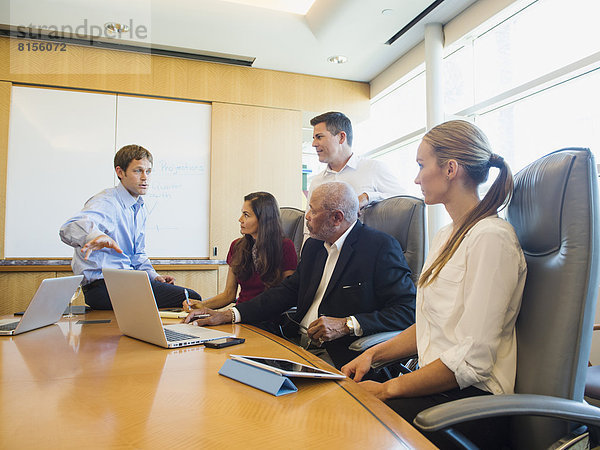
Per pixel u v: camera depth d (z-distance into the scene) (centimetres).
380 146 495
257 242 223
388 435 58
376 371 130
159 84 433
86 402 70
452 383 99
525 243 106
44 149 397
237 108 457
